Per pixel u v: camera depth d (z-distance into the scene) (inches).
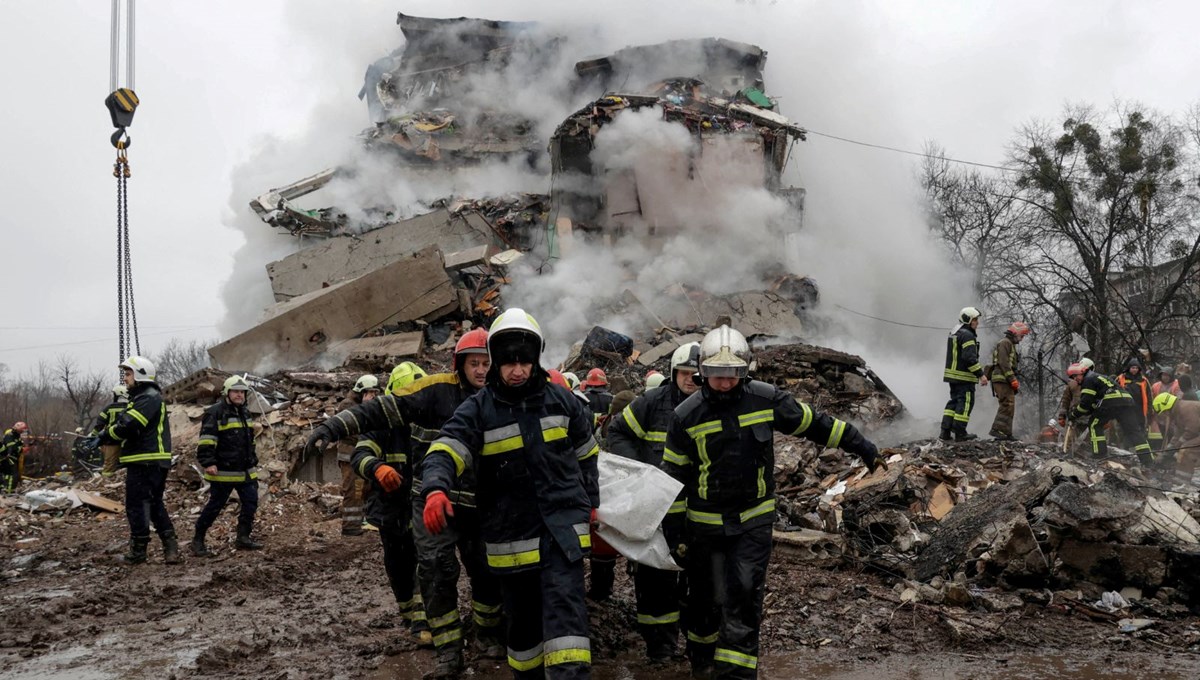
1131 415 454.6
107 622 257.0
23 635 241.6
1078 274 1251.8
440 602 197.5
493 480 162.2
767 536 181.8
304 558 364.2
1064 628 235.1
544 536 160.6
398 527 220.5
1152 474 448.8
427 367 741.9
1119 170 1191.6
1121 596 253.9
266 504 494.9
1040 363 1165.7
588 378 422.6
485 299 915.4
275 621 254.7
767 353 713.6
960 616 237.6
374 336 794.8
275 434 576.7
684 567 194.9
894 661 209.0
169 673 204.1
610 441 225.8
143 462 349.4
